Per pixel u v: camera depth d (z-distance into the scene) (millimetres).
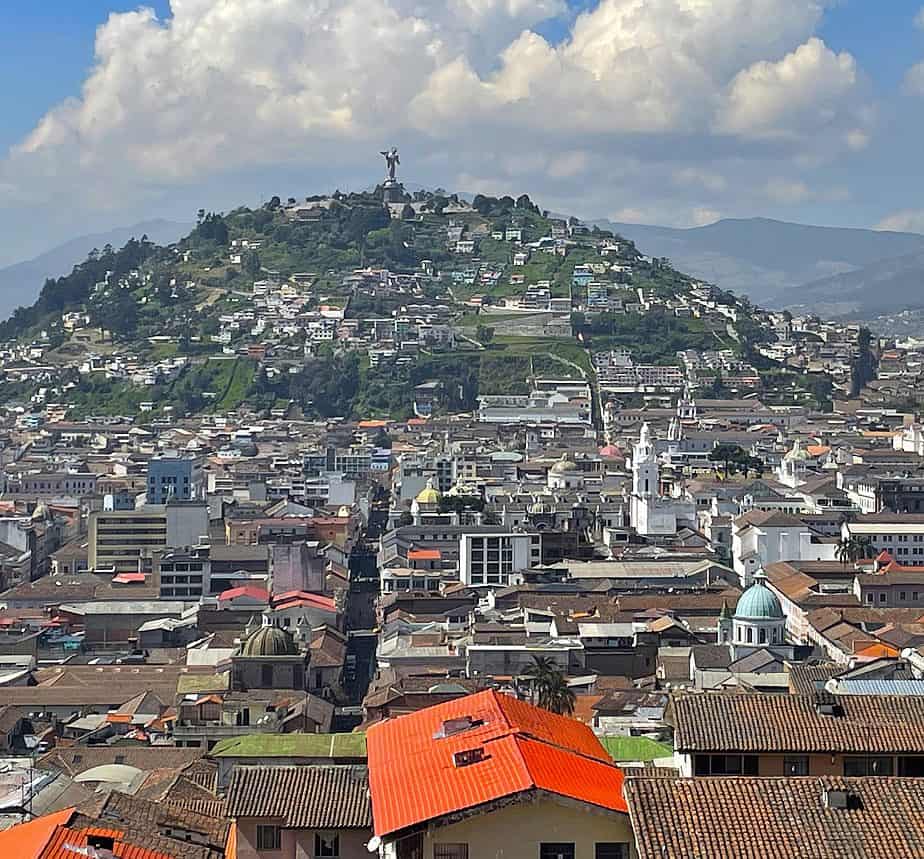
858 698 125125
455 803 99812
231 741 178625
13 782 174250
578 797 99125
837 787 100000
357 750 170500
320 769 122312
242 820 117688
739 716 120562
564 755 112250
